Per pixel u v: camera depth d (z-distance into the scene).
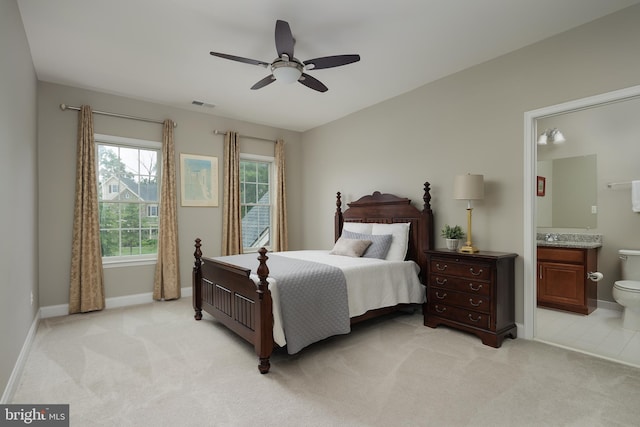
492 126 3.20
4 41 1.96
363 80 3.69
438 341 2.92
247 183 5.38
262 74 3.50
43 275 3.62
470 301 2.95
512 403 1.92
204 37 2.78
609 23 2.48
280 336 2.40
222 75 3.53
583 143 4.03
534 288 2.94
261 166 5.56
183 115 4.64
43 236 3.62
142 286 4.28
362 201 4.52
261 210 5.54
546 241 4.27
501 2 2.32
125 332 3.15
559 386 2.12
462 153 3.45
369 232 4.13
